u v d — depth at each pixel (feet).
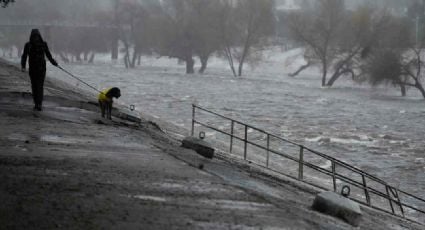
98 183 54.39
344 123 310.04
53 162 62.90
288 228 45.73
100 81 516.32
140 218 43.62
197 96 424.46
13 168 57.82
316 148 226.79
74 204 45.85
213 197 53.47
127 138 89.51
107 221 42.01
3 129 84.33
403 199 150.30
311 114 346.54
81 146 76.43
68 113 111.14
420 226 90.12
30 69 106.32
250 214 48.70
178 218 44.65
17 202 44.80
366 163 199.31
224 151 126.72
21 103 119.85
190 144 93.25
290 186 84.17
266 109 363.15
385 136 263.90
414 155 216.54
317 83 645.92
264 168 103.81
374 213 84.23
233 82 602.03
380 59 524.52
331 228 50.60
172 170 65.36
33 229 38.58
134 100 369.71
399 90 572.92
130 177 58.59
